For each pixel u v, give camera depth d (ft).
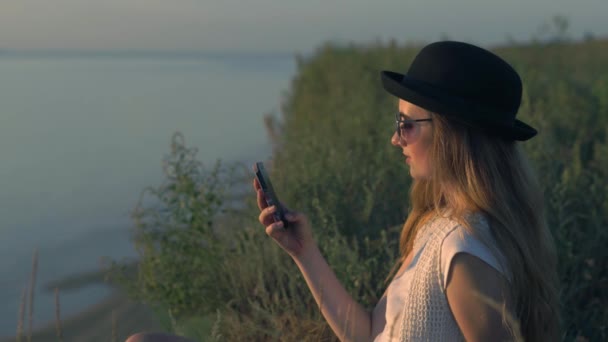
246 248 12.41
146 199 27.22
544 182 14.08
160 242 13.19
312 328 10.26
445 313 5.19
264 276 11.96
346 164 16.37
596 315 10.98
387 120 20.77
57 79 154.61
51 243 21.42
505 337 4.90
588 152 21.35
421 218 6.67
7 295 16.92
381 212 14.24
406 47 48.42
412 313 5.32
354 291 10.82
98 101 83.25
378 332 6.78
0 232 22.75
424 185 6.65
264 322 11.19
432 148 5.54
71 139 47.83
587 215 13.08
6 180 32.17
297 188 14.20
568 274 11.62
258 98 86.89
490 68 5.37
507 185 5.37
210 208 13.26
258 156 38.47
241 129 52.29
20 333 6.31
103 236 22.11
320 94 40.32
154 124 56.70
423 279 5.28
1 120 60.23
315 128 25.46
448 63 5.46
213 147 42.57
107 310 15.31
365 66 44.32
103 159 38.70
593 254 12.14
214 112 67.15
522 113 18.93
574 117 24.99
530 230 5.35
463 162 5.37
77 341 13.65
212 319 11.81
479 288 4.94
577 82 31.55
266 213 6.97
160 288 12.96
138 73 209.36
